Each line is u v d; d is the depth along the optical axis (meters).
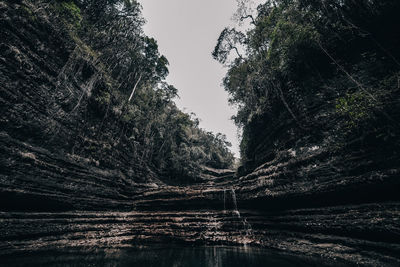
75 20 16.72
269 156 15.46
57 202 11.72
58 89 13.57
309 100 12.38
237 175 23.95
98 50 20.16
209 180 34.59
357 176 8.48
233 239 12.65
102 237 12.48
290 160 12.18
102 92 18.12
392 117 7.66
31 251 8.33
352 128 9.15
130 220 15.21
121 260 7.66
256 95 17.94
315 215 9.97
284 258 8.33
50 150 12.32
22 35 11.36
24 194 9.92
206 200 15.85
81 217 12.76
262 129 17.92
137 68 28.05
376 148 8.16
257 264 7.44
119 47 22.34
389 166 7.54
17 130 10.55
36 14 12.42
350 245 7.82
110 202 15.73
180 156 33.97
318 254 8.31
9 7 10.77
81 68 15.90
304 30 11.66
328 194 9.63
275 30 14.45
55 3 14.89
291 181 11.72
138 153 23.59
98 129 17.23
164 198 17.02
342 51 11.25
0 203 9.20
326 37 11.73
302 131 12.37
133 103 25.62
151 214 15.70
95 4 22.56
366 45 10.38
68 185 12.73
